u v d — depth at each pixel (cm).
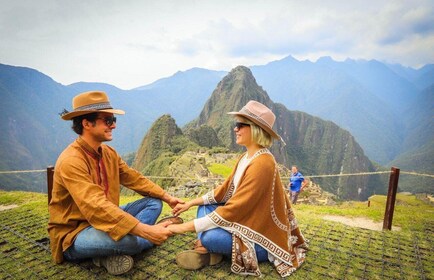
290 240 320
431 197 3591
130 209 348
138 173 355
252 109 292
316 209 661
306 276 306
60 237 297
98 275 298
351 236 426
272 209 293
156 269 312
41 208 541
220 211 288
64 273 302
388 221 486
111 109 295
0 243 377
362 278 309
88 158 296
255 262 293
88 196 267
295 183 1162
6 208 607
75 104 286
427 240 423
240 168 320
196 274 302
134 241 283
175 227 290
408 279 310
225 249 300
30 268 313
